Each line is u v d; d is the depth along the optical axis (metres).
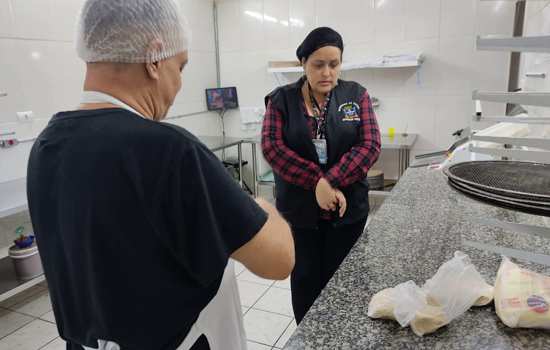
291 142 1.61
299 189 1.63
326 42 1.50
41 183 0.70
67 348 0.90
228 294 0.92
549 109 1.54
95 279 0.66
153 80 0.71
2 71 2.59
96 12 0.64
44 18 2.81
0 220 2.69
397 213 1.35
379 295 0.80
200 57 4.21
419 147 3.79
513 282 0.77
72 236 0.66
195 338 0.80
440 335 0.71
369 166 1.55
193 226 0.65
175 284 0.69
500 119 0.74
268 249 0.72
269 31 4.12
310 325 0.76
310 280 1.73
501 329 0.72
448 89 3.57
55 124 0.70
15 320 2.30
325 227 1.70
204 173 0.65
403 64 3.35
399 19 3.59
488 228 1.18
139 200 0.63
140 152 0.63
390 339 0.71
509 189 0.70
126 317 0.68
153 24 0.66
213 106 4.33
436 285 0.76
